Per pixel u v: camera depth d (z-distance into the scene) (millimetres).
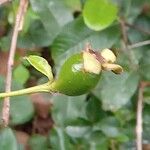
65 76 168
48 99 348
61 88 170
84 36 301
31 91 171
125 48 316
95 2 285
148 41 325
